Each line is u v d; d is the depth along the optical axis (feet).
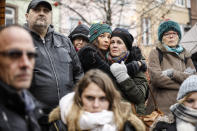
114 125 8.83
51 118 9.34
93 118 8.71
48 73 10.94
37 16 11.52
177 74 13.93
